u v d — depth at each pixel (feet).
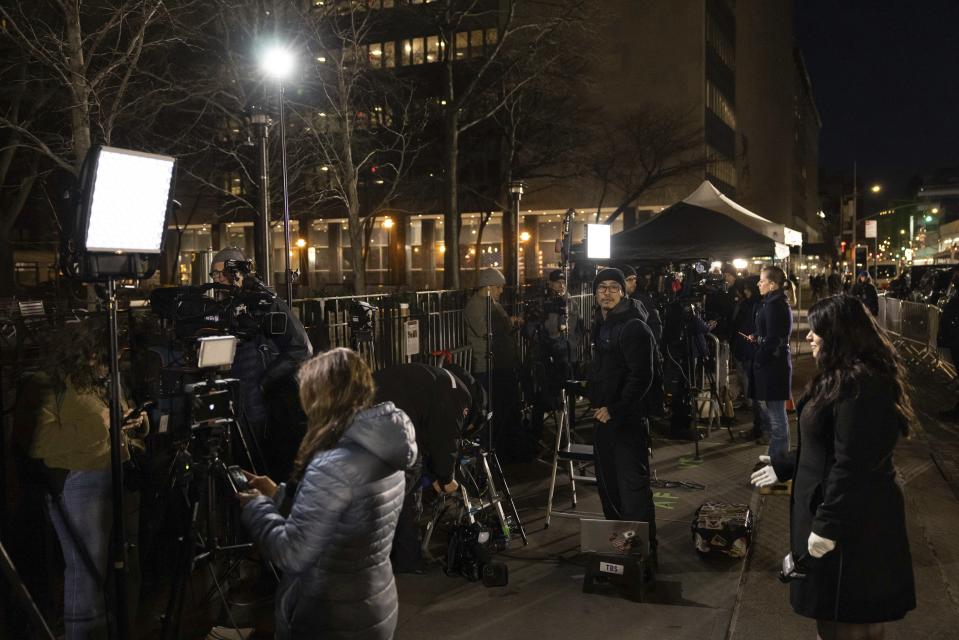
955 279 37.06
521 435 27.32
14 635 11.23
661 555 18.26
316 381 8.89
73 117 43.32
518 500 22.72
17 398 11.66
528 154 118.93
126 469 12.49
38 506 12.66
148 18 44.57
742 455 27.96
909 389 9.83
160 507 13.20
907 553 9.67
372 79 77.30
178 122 70.38
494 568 16.34
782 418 25.61
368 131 79.46
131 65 45.50
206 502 13.09
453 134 66.74
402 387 16.28
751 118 196.24
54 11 48.16
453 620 14.74
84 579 11.63
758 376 25.81
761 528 20.02
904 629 14.05
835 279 81.10
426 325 26.12
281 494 9.91
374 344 22.41
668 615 14.92
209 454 11.23
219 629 13.99
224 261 15.08
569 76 102.27
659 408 17.66
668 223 36.86
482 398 19.03
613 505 17.39
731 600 15.61
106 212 9.84
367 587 8.55
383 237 162.09
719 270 44.96
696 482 24.38
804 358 56.54
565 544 19.02
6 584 10.53
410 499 17.16
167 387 11.75
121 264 10.25
